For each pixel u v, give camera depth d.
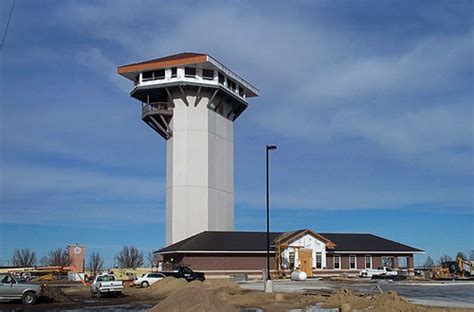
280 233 70.81
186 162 71.50
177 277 53.81
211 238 66.00
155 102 73.81
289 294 38.22
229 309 22.34
